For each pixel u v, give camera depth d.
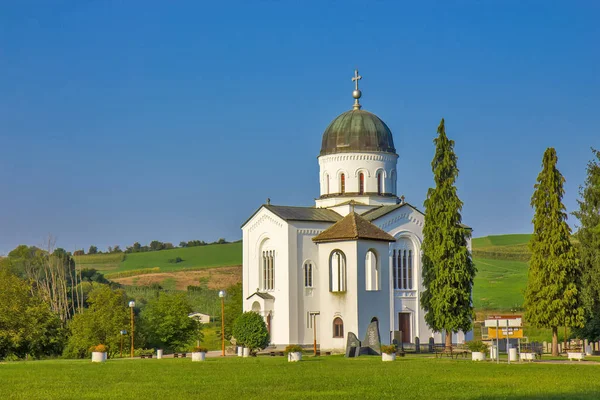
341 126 105.75
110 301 105.25
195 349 71.44
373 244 87.62
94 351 70.69
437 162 90.94
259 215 101.25
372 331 78.50
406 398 39.66
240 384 46.94
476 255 195.38
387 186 105.56
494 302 143.88
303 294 97.56
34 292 147.50
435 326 89.19
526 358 68.81
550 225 82.25
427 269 90.88
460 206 90.06
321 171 107.19
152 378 51.38
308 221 98.56
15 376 53.66
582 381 48.00
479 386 45.31
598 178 91.50
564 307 80.50
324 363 65.56
